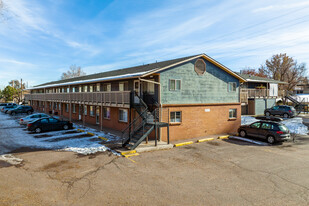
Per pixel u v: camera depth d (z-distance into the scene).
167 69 15.54
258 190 7.59
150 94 16.16
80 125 22.41
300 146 14.52
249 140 15.88
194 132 17.22
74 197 6.81
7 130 19.56
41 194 6.97
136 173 9.01
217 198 6.94
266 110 30.84
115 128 19.84
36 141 14.92
